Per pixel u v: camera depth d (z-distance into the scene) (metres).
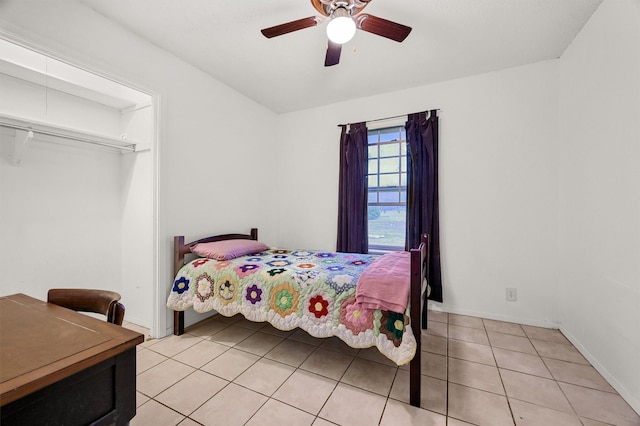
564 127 2.39
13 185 2.05
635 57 1.51
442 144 2.93
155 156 2.29
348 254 2.80
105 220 2.58
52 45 1.69
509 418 1.42
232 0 1.80
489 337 2.34
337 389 1.66
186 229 2.56
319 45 2.30
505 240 2.69
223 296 2.15
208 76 2.77
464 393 1.62
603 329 1.80
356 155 3.31
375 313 1.62
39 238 2.19
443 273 2.93
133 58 2.12
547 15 1.93
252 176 3.41
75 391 0.67
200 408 1.49
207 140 2.77
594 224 1.92
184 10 1.89
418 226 2.96
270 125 3.74
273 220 3.80
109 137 2.24
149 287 2.45
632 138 1.54
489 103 2.74
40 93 2.25
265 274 2.03
